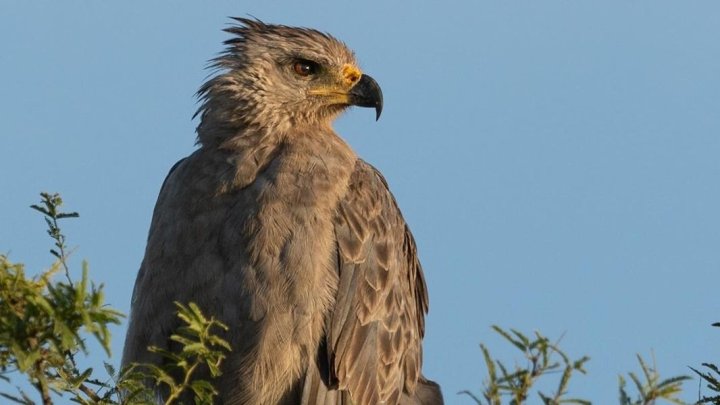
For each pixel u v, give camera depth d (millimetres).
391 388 13414
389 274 13461
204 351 9641
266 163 13281
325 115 14891
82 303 7574
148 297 12898
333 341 12727
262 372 12398
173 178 13586
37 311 7664
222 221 12781
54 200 10289
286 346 12398
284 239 12547
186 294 12656
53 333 7750
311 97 14742
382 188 13961
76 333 7742
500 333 8852
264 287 12398
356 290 12977
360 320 13008
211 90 14617
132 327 13031
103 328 7578
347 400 12977
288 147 13438
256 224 12594
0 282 7867
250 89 14453
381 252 13398
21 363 7621
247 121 14328
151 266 13000
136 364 9578
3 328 7719
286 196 12781
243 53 14781
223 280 12523
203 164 13367
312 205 12789
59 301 7609
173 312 12656
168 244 12938
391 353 13375
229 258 12570
